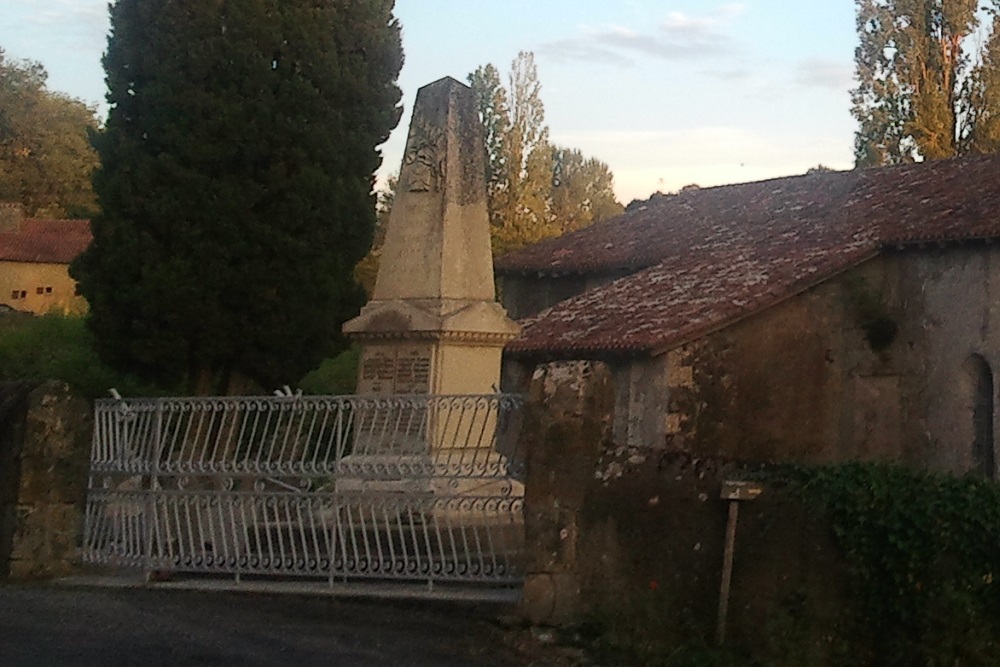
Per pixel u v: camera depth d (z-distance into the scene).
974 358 19.22
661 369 18.19
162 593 10.61
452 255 12.52
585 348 18.69
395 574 10.23
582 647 9.27
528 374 19.86
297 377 16.94
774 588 9.48
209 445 11.30
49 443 11.65
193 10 16.33
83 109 58.81
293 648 8.69
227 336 16.36
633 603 9.52
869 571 9.56
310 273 16.69
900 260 20.38
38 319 24.78
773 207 24.62
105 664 8.02
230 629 9.21
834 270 19.70
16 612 9.58
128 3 16.61
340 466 10.42
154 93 16.22
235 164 16.44
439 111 12.92
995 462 18.62
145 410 11.34
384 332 12.34
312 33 16.77
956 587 9.50
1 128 55.25
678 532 9.61
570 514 9.77
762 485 9.68
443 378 12.14
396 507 10.30
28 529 11.41
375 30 17.59
